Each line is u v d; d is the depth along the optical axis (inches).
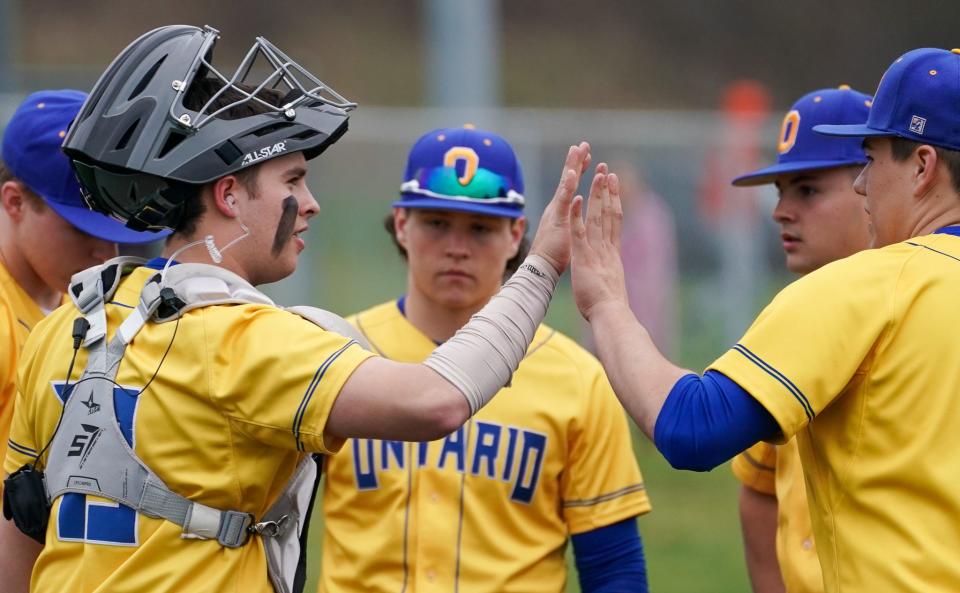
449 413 336.2
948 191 359.6
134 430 339.9
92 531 341.1
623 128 1868.8
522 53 3646.7
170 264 353.4
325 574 466.0
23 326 455.8
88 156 346.9
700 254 1872.5
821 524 357.4
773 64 3811.5
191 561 337.7
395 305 505.7
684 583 882.1
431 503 455.5
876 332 339.9
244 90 362.6
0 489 434.0
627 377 358.6
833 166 478.6
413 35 3641.7
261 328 340.5
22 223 451.5
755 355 342.3
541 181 1808.6
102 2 3481.8
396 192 1728.6
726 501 1163.3
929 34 3902.6
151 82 347.3
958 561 331.3
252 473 341.7
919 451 336.2
